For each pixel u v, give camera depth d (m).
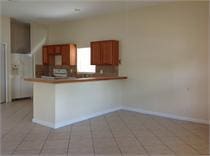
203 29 4.43
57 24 7.46
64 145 3.21
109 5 5.11
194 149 3.10
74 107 4.47
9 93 6.68
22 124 4.27
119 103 5.84
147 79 5.34
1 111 5.36
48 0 4.74
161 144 3.29
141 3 4.92
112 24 5.98
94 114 5.01
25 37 7.77
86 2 4.87
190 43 4.61
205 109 4.47
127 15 5.64
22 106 5.99
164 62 5.02
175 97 4.88
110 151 3.00
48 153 2.91
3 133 3.72
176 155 2.89
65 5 5.12
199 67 4.51
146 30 5.30
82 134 3.72
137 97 5.55
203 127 4.19
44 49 7.48
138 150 3.05
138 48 5.47
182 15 4.70
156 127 4.17
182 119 4.78
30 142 3.31
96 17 6.32
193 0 4.50
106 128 4.09
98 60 5.97
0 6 5.22
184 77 4.73
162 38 5.03
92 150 3.03
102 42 5.86
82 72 6.81
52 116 4.10
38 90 4.34
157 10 5.09
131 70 5.63
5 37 6.45
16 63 6.90
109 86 5.45
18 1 4.82
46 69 7.85
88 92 4.82
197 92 4.56
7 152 2.93
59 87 4.12
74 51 6.90
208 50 4.38
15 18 6.62
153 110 5.26
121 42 5.81
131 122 4.53
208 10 4.36
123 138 3.54
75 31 6.94
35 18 6.58
